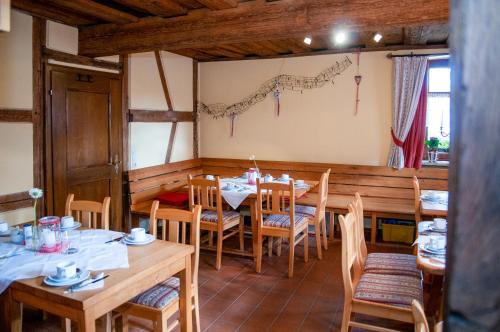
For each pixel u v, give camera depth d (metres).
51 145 3.97
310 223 4.37
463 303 0.32
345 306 2.34
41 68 3.84
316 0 3.16
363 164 5.43
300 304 3.24
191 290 2.47
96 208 2.92
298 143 5.79
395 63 5.06
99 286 1.80
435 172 4.98
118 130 4.79
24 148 3.71
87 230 2.76
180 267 2.29
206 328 2.85
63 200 4.11
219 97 6.27
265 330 2.84
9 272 1.96
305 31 3.23
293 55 5.67
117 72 4.76
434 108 5.17
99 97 4.52
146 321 2.88
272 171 5.87
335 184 5.47
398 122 5.10
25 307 3.17
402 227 4.77
